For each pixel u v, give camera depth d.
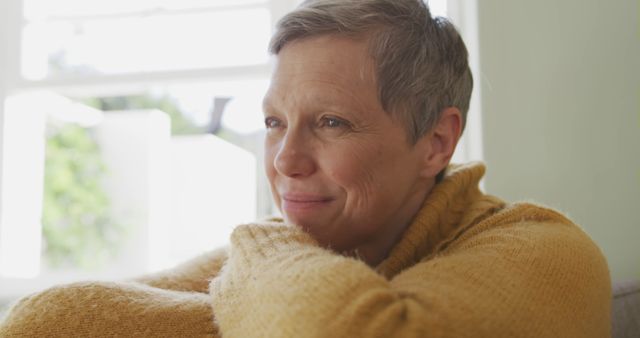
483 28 1.38
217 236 2.67
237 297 0.55
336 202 0.75
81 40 1.93
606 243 1.30
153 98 3.78
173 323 0.59
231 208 2.66
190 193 2.73
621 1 1.32
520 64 1.36
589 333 0.58
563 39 1.34
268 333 0.47
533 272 0.57
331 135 0.73
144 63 1.82
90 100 3.62
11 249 1.92
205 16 1.78
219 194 2.69
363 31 0.72
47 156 2.67
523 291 0.53
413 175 0.80
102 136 2.76
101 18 1.84
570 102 1.33
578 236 0.70
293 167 0.73
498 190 1.35
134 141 2.75
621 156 1.30
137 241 2.69
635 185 1.29
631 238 1.29
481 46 1.38
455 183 0.81
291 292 0.48
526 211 0.73
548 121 1.34
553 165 1.33
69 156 2.71
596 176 1.32
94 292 0.60
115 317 0.58
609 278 0.70
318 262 0.51
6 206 1.89
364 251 0.82
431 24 0.79
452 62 0.82
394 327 0.43
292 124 0.73
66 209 2.67
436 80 0.78
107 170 2.74
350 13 0.71
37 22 1.88
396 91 0.73
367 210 0.75
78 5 1.87
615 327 0.92
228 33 1.77
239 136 2.94
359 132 0.73
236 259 0.60
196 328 0.59
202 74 1.74
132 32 1.84
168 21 1.80
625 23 1.32
